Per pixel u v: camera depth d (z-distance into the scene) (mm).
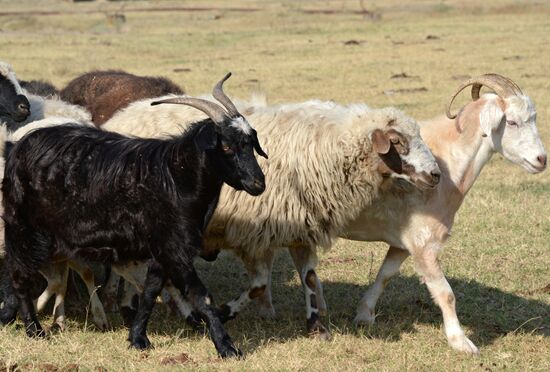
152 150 10664
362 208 11914
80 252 11031
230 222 11922
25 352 10727
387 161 11398
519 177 21797
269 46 52469
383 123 11375
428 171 11219
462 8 74625
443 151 12227
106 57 46906
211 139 10227
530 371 10758
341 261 15859
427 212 11883
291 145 11828
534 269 15188
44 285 11953
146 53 49156
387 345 11625
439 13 72750
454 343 11523
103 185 10656
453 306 11766
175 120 12609
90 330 12070
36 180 10945
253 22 71375
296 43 53750
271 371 10289
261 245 11984
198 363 10516
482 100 12211
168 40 56906
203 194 10516
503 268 15273
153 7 91688
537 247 16328
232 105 10414
